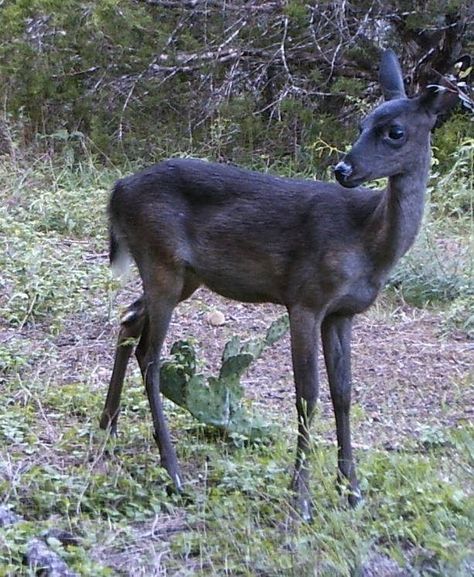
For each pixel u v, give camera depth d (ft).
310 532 24.95
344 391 28.27
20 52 65.00
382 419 34.12
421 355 40.16
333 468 28.53
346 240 27.35
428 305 45.93
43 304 41.96
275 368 38.37
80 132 64.18
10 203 54.03
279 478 28.71
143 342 30.60
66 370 36.81
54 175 58.54
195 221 29.12
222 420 31.45
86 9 65.16
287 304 28.27
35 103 65.72
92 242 50.96
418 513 25.77
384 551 24.07
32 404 33.45
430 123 27.07
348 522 25.13
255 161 62.95
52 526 25.29
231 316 43.86
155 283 29.53
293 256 27.89
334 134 62.44
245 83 66.80
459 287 45.88
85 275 45.29
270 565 23.67
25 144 64.13
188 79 66.33
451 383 37.52
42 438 31.01
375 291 27.99
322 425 32.60
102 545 24.95
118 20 63.67
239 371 31.91
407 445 31.53
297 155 62.80
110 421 31.30
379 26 65.62
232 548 24.75
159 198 29.30
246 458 30.50
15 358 36.76
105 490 27.66
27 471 28.45
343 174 26.61
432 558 23.70
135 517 26.71
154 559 24.20
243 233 28.45
